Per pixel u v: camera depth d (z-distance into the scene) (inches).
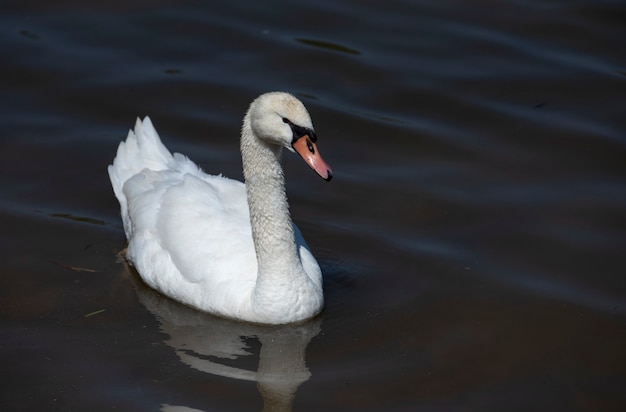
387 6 898.1
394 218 653.9
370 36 852.0
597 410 486.0
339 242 631.2
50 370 503.2
